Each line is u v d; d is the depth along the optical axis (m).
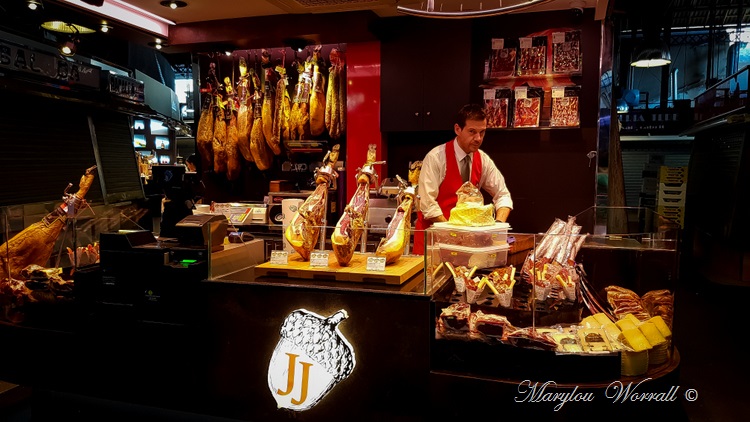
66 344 2.82
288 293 2.38
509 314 2.31
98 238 3.07
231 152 5.37
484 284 2.33
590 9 4.61
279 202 5.03
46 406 3.04
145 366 2.66
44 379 2.90
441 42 4.76
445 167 3.72
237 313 2.46
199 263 2.56
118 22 4.43
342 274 2.41
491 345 2.21
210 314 2.51
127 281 2.66
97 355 2.75
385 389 2.28
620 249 2.58
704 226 8.38
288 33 4.68
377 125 5.00
